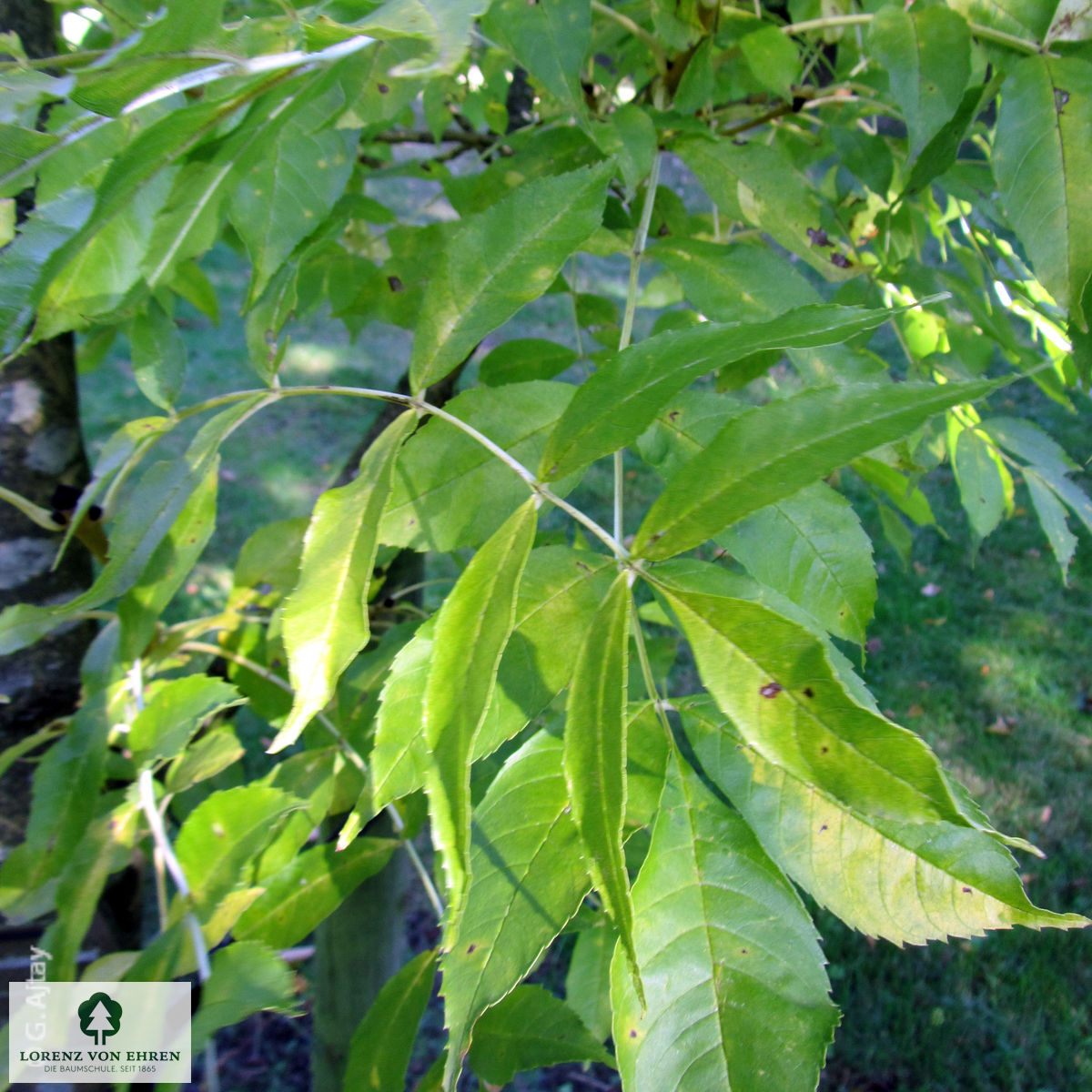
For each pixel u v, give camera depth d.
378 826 1.51
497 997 0.53
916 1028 2.73
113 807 0.87
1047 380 1.20
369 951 1.65
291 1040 2.68
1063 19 0.77
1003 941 2.98
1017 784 3.42
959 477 1.18
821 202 0.98
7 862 0.82
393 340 6.42
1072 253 0.71
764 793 0.58
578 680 0.51
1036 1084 2.60
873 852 0.56
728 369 0.99
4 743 1.12
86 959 1.14
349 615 0.60
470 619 0.53
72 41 1.16
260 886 0.84
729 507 0.49
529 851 0.56
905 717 3.70
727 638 0.48
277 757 3.04
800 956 0.53
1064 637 4.11
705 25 0.95
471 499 0.72
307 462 5.12
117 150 0.54
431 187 5.84
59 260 0.52
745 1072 0.50
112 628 0.95
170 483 0.73
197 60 0.39
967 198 1.07
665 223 1.11
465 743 0.48
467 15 0.37
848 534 0.74
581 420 0.57
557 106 1.19
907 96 0.79
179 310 6.51
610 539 0.53
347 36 0.45
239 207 0.79
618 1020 0.51
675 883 0.55
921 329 1.20
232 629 1.13
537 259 0.68
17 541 1.08
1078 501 1.12
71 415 1.10
